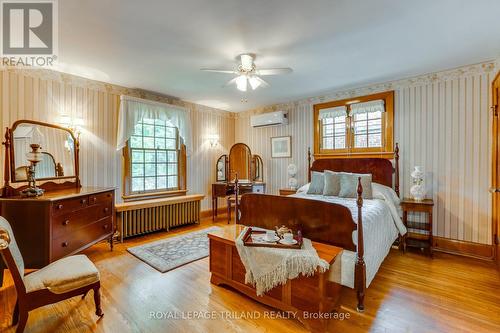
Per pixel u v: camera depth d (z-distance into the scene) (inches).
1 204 94.5
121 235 148.4
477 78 125.7
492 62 121.6
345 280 83.4
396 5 78.3
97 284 77.3
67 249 103.1
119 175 161.5
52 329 72.2
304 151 193.6
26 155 106.1
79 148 142.0
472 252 127.7
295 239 88.7
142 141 175.6
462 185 130.3
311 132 189.3
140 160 174.4
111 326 73.6
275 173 213.2
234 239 91.7
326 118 181.3
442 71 135.3
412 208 132.8
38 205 94.7
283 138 206.4
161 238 157.4
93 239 119.0
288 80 149.5
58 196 101.0
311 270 71.9
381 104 154.2
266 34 96.1
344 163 165.2
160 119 179.5
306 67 129.1
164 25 89.2
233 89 167.9
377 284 99.9
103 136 153.2
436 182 137.8
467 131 128.6
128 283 99.4
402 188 148.7
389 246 117.3
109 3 76.3
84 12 81.0
